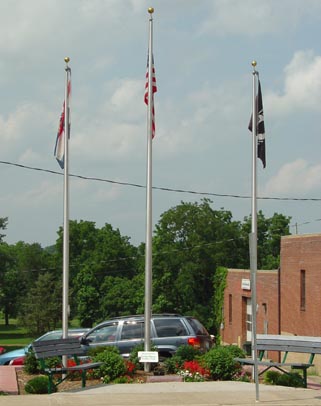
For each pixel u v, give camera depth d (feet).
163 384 53.83
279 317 123.34
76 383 56.08
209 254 232.53
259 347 55.36
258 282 134.72
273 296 126.93
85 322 269.64
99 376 57.06
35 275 360.48
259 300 134.21
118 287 251.60
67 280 67.62
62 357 59.36
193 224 236.63
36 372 62.39
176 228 236.43
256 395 45.39
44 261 360.07
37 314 300.20
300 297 114.11
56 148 69.00
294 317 116.67
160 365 63.31
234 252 244.01
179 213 237.04
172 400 45.80
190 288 228.22
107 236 287.28
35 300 305.53
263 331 132.46
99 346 67.15
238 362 58.18
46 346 51.85
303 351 54.03
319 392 49.44
